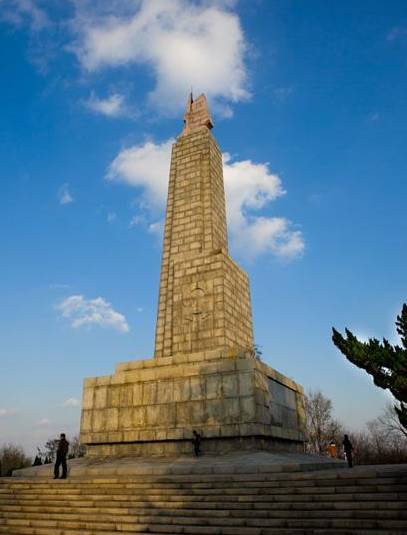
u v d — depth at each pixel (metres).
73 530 12.45
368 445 60.44
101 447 23.12
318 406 57.72
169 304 26.91
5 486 16.48
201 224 28.86
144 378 23.25
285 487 12.57
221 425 20.69
